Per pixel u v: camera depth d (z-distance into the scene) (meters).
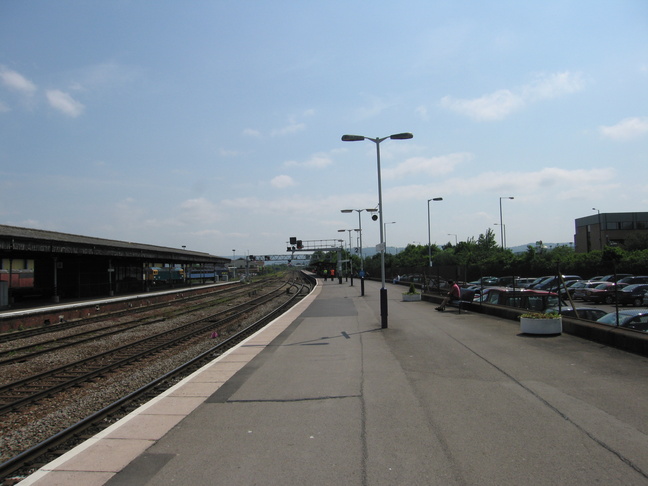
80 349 16.34
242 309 30.91
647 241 48.69
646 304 26.97
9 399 9.73
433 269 30.69
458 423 5.89
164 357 14.23
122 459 5.08
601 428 5.52
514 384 7.68
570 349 10.57
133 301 34.72
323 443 5.38
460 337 12.98
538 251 49.09
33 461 5.88
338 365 9.87
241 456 5.09
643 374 8.13
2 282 27.12
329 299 33.44
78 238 36.44
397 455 4.95
